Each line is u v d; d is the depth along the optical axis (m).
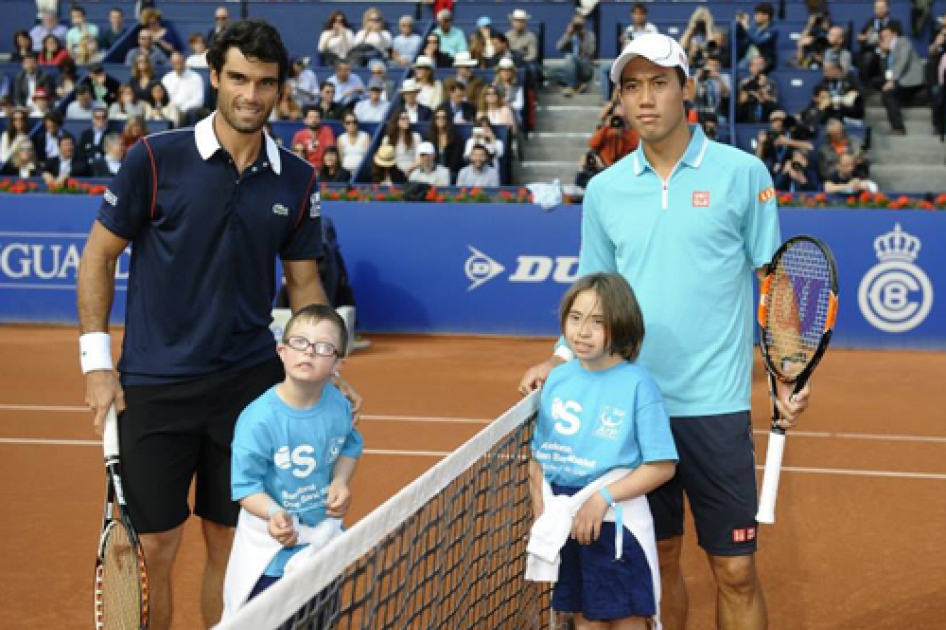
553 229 13.43
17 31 21.06
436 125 15.75
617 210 4.11
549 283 13.49
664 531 4.18
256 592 3.64
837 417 9.64
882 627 5.08
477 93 16.97
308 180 4.09
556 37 20.55
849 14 19.50
